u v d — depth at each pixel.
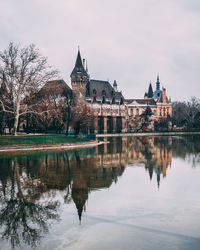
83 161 28.98
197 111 160.88
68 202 14.34
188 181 19.47
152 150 42.09
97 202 14.36
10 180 19.31
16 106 53.16
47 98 59.22
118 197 15.31
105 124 127.94
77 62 123.38
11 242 9.96
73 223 11.58
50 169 23.84
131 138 82.19
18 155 34.00
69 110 69.19
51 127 83.06
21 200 14.66
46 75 52.03
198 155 35.50
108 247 9.44
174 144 55.53
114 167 25.48
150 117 154.38
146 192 16.42
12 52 49.06
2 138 43.78
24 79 50.91
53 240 10.06
